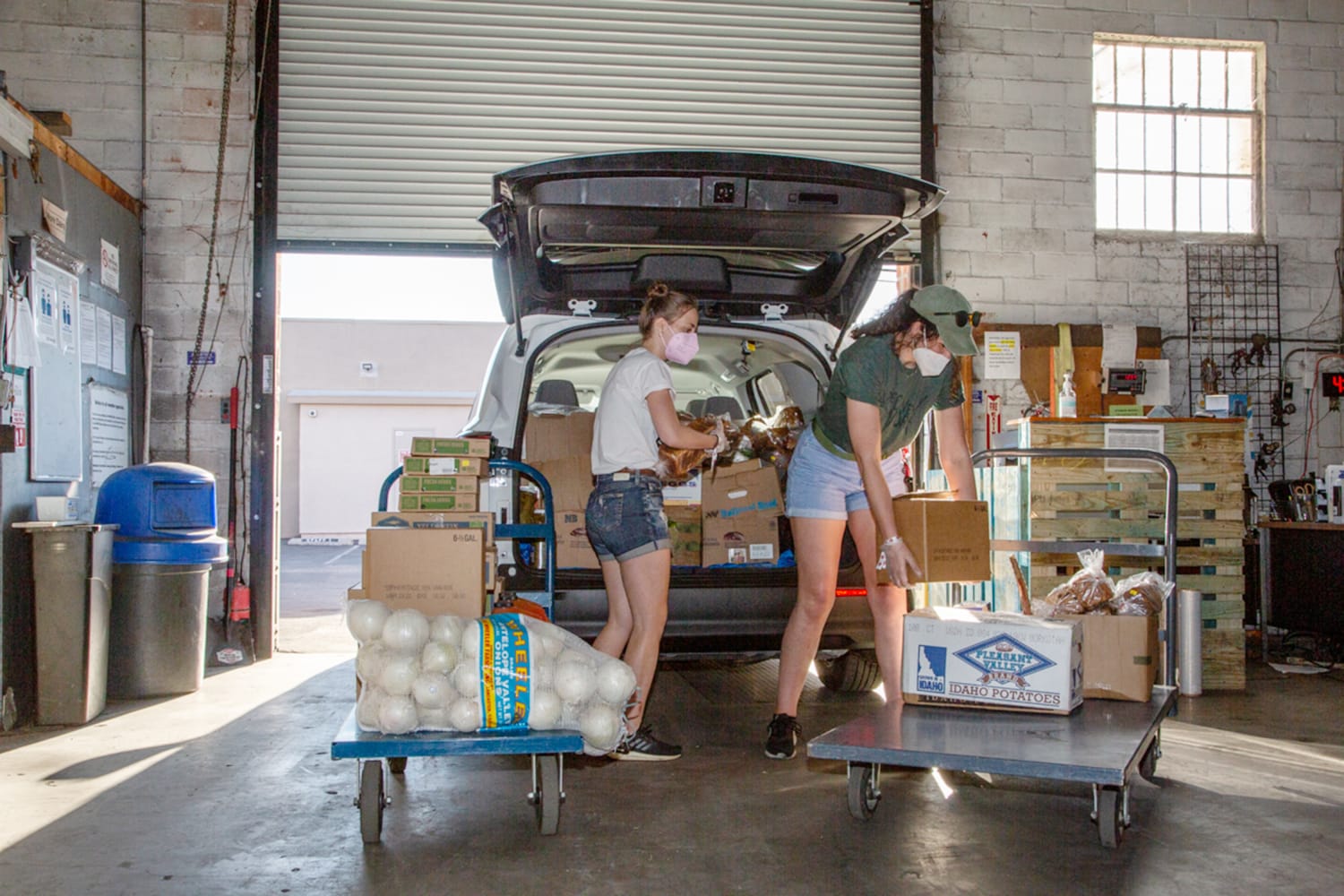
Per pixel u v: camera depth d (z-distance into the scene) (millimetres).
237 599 6145
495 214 4031
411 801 3297
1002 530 5414
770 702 4898
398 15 6617
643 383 3529
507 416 4156
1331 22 7492
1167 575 3984
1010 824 3047
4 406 4293
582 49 6773
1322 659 6203
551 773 2939
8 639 4285
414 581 3424
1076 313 7160
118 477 5062
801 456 3660
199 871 2686
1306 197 7426
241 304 6406
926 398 3480
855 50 6988
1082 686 3455
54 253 4824
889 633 3689
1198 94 7461
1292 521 6188
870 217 4012
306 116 6535
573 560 4148
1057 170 7191
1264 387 7273
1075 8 7242
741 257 4641
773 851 2812
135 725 4418
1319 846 2857
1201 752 3943
